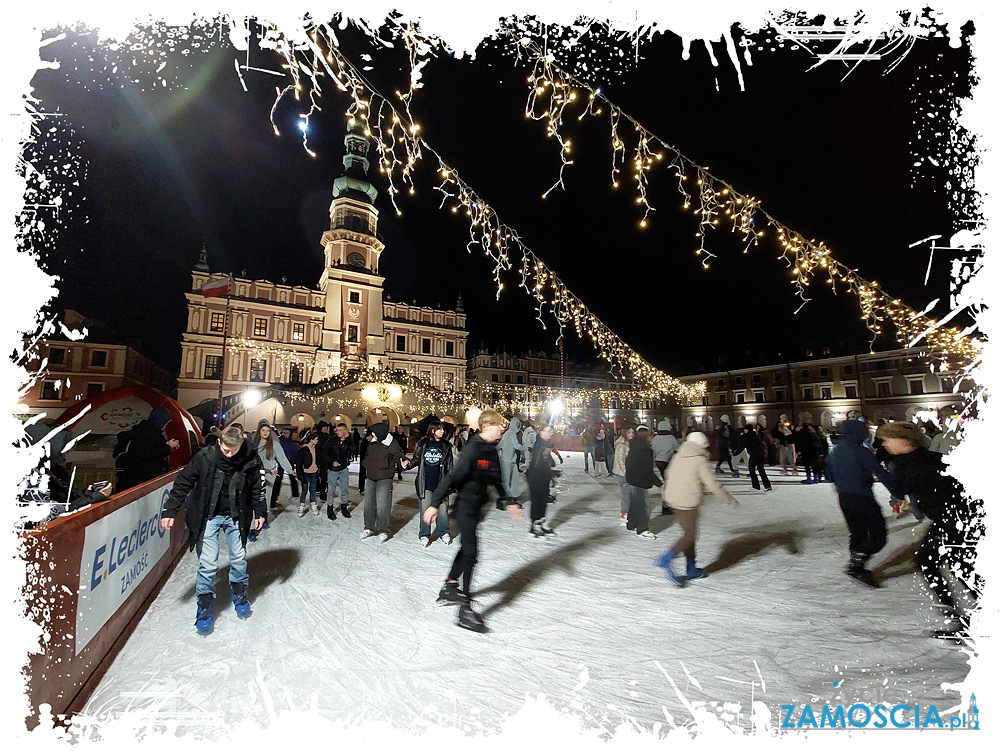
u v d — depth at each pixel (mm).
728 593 4539
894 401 41125
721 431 15844
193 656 3336
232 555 4016
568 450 28797
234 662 3246
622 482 7922
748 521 7762
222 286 28000
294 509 9523
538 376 61531
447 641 3572
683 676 3047
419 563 5680
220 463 3973
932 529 3789
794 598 4387
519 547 6371
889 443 4246
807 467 12469
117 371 31938
